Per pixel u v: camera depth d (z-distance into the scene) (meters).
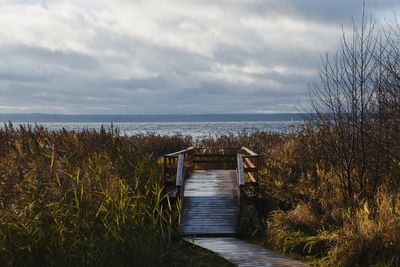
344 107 12.52
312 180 14.17
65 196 9.78
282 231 11.66
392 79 11.48
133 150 15.78
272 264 9.55
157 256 9.10
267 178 16.11
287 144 17.44
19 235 9.07
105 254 8.94
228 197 15.70
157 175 15.43
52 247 8.91
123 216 9.65
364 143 12.55
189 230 13.05
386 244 8.98
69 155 13.34
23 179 10.60
